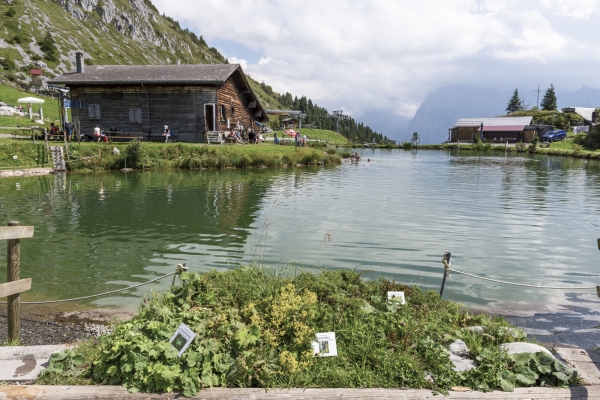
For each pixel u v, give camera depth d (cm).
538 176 3138
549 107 13838
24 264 976
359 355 484
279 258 1039
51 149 2805
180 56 17825
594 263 1060
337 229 1352
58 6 13525
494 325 603
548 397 424
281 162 3469
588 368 486
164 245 1139
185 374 424
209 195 1955
